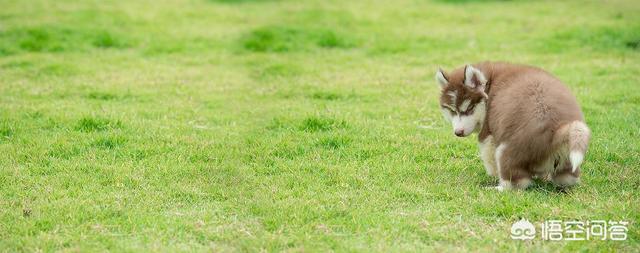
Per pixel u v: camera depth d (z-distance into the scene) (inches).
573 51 848.9
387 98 673.6
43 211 400.8
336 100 671.1
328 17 1072.8
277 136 554.6
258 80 750.5
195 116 611.8
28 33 932.0
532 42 897.5
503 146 415.5
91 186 443.2
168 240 367.6
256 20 1072.2
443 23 1042.7
